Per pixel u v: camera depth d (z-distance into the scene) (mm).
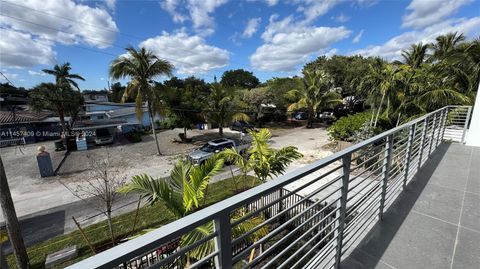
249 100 22984
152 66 13742
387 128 11859
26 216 7277
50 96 18781
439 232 2244
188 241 2395
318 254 1777
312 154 12992
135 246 651
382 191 2412
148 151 15547
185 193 3395
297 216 1465
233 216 3395
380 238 2188
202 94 18594
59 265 5090
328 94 21594
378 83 11836
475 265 1832
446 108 5230
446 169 3756
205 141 18281
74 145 16891
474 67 10312
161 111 15055
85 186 9484
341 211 1791
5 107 21906
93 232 6270
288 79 24312
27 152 16500
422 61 18516
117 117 24469
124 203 7871
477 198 2838
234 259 1015
